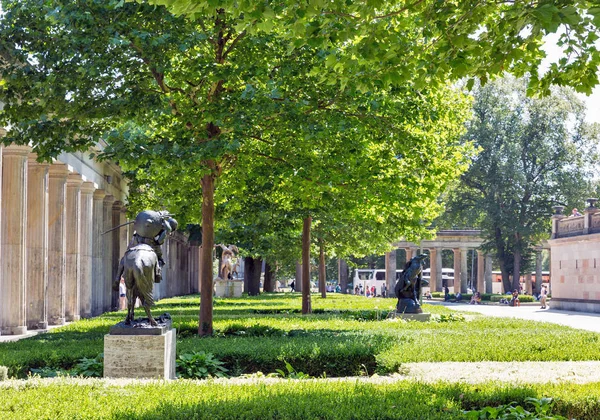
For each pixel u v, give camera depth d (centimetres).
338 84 2228
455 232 10231
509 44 1354
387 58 1416
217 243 5331
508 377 1356
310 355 1773
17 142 2172
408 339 2019
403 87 2270
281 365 1769
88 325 2742
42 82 2073
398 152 2464
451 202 9488
